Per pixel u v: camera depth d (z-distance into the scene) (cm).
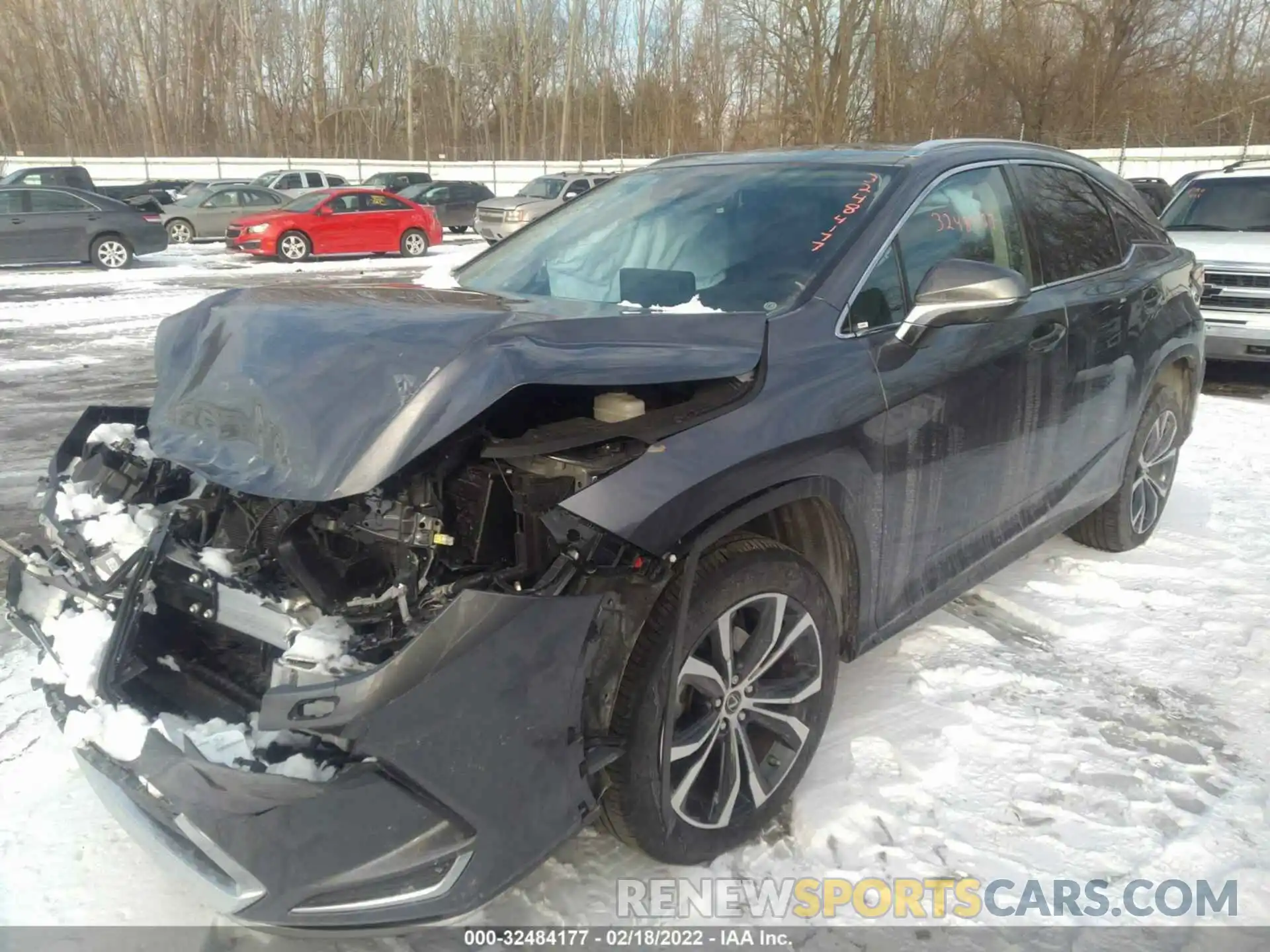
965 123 3231
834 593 273
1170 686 336
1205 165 2792
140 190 2442
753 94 3788
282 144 4547
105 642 212
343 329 234
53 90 4241
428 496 209
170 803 186
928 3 3178
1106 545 448
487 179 3747
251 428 220
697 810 242
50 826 258
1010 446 325
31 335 1039
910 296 292
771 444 229
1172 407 453
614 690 210
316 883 179
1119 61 3117
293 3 4441
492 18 4594
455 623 183
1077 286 366
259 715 182
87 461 263
